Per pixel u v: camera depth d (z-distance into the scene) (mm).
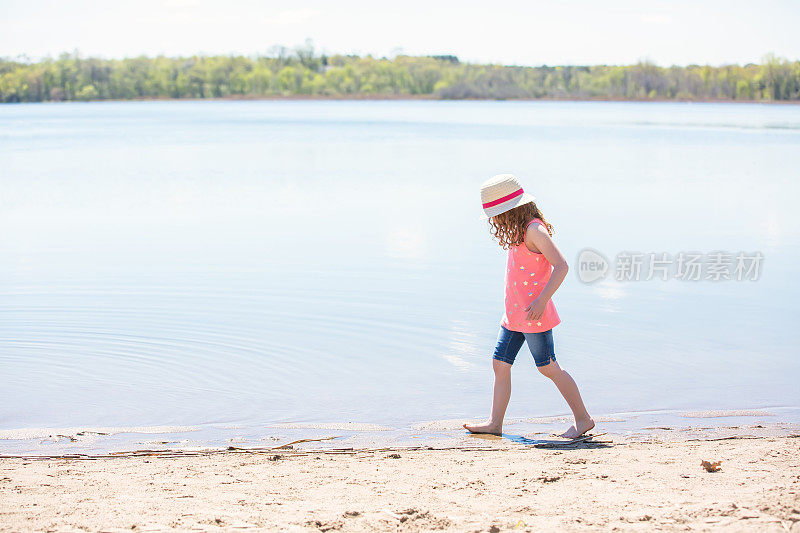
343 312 9555
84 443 5723
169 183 24016
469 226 15969
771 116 83500
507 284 5812
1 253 13445
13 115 94250
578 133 50719
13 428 6098
